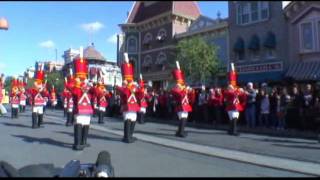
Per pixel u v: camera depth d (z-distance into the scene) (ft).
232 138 52.31
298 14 102.89
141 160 34.68
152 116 88.48
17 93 81.10
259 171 30.50
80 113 40.73
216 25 125.29
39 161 33.65
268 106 65.41
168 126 69.67
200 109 76.18
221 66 121.60
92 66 99.66
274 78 105.09
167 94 85.35
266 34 110.01
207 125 70.95
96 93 73.46
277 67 106.83
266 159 36.04
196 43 117.91
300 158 36.86
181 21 148.25
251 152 40.19
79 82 41.39
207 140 49.70
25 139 47.57
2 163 16.28
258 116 67.26
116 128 63.52
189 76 117.91
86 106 41.16
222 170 30.53
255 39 112.16
